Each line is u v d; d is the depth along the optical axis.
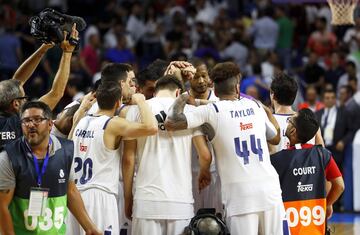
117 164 8.41
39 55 9.29
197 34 24.11
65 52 8.73
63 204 7.46
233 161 8.20
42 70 21.52
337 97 20.05
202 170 8.43
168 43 23.28
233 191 8.19
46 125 7.26
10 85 8.23
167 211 8.24
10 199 7.24
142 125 7.99
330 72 21.05
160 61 9.49
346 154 16.36
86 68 21.66
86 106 8.66
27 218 7.28
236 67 8.48
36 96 20.12
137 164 8.47
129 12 25.72
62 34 8.52
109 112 8.47
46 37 8.58
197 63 9.23
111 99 8.40
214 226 8.01
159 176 8.29
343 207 16.44
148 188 8.30
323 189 8.47
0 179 7.18
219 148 8.28
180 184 8.34
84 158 8.34
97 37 22.86
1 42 21.34
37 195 7.27
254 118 8.33
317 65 21.16
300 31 24.62
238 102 8.38
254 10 25.86
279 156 8.48
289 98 9.02
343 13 13.77
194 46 24.05
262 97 19.70
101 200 8.22
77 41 8.69
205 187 8.66
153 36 24.05
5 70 21.30
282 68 21.62
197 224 8.06
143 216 8.27
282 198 8.45
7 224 7.18
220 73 8.41
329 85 17.70
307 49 23.50
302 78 21.88
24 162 7.26
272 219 8.16
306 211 8.43
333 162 8.57
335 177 8.55
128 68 8.88
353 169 16.28
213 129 8.27
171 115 8.12
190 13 25.58
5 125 8.12
